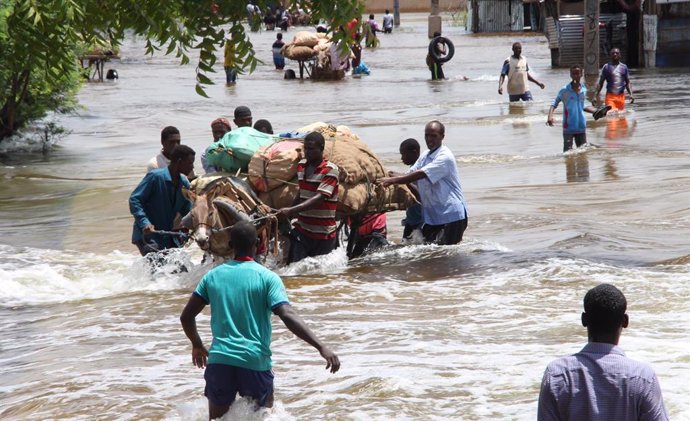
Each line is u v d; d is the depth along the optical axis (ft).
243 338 36.29
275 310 36.22
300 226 68.90
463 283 63.77
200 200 63.62
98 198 104.68
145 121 174.60
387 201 72.49
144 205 66.74
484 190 101.45
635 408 26.48
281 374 45.52
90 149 146.72
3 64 120.47
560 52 257.55
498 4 416.87
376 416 39.19
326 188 66.74
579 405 26.66
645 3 252.83
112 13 43.06
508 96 198.70
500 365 45.39
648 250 71.00
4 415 41.98
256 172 67.92
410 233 76.54
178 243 67.56
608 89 161.07
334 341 51.37
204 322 56.95
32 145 148.25
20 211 99.25
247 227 37.52
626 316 27.81
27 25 43.19
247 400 36.50
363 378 43.88
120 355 50.42
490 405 40.04
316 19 41.52
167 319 57.72
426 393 41.81
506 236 78.89
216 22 42.06
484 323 53.72
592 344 27.61
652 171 107.96
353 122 165.37
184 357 49.67
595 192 97.40
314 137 66.39
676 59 258.57
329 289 63.26
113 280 69.36
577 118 122.01
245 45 41.98
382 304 59.21
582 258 68.54
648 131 139.85
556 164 116.06
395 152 130.62
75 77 150.10
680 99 179.11
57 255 78.74
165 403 42.24
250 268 36.94
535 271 65.31
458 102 193.98
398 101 200.44
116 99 215.72
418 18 580.71
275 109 191.11
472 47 345.92
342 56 41.96
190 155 66.08
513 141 137.59
